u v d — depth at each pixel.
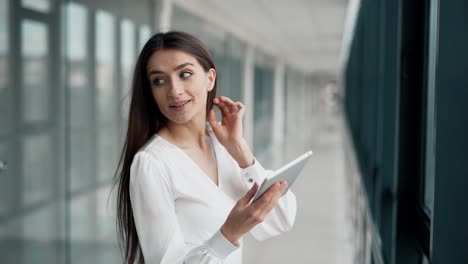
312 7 6.80
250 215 1.09
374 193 3.53
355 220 4.70
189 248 1.19
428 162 1.96
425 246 1.78
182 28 5.62
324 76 34.62
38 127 2.84
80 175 3.34
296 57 18.17
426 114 1.99
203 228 1.22
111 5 3.74
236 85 9.12
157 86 1.20
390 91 2.68
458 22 1.18
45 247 2.96
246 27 9.37
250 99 10.62
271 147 14.10
